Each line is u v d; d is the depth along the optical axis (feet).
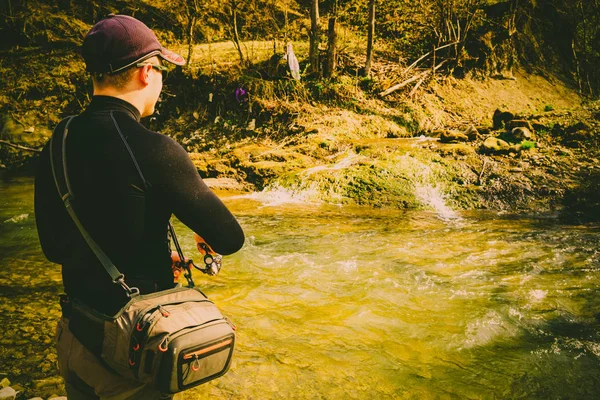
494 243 18.25
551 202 23.75
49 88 40.16
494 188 24.91
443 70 40.93
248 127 34.65
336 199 25.61
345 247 17.62
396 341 11.00
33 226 20.02
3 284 13.75
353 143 30.91
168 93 37.88
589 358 10.36
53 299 12.82
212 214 4.31
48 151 4.58
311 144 31.09
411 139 32.17
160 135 4.36
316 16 37.73
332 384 9.25
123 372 4.27
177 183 4.22
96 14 48.34
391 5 49.16
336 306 12.73
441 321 11.96
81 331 4.38
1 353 9.96
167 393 4.10
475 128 32.60
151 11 49.01
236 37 39.22
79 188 4.26
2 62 42.19
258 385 9.11
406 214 23.26
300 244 17.94
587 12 50.67
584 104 41.50
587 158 26.94
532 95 42.01
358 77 38.19
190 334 4.12
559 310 12.62
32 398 8.27
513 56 44.01
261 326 11.55
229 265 15.64
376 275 14.87
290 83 36.60
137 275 4.37
